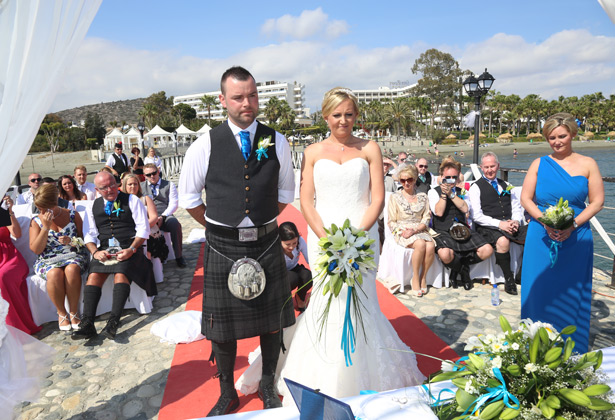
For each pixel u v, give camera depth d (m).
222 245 2.31
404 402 1.36
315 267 2.49
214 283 2.33
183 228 8.24
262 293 2.37
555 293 2.81
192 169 2.30
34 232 3.93
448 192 4.52
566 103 96.75
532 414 1.12
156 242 4.97
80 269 3.94
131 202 4.10
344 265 2.05
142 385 2.99
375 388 2.44
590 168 2.70
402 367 2.59
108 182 3.96
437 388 1.43
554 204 2.80
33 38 2.00
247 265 2.28
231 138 2.27
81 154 57.28
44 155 57.31
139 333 3.80
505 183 4.70
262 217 2.33
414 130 83.38
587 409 1.13
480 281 4.83
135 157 11.91
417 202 4.66
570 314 2.78
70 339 3.73
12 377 2.46
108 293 4.21
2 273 3.68
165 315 4.17
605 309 4.02
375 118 87.56
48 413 2.71
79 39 2.09
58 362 3.34
